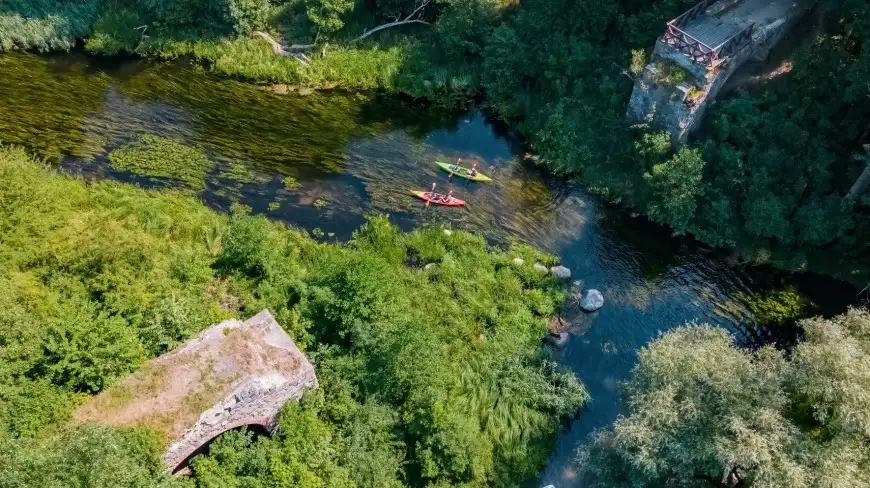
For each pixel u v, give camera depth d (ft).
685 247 103.76
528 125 120.47
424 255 97.86
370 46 132.57
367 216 104.22
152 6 130.00
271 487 67.97
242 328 75.56
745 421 61.41
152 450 63.31
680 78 100.32
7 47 127.34
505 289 93.76
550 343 90.27
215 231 96.07
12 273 77.30
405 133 121.19
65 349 70.69
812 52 100.12
